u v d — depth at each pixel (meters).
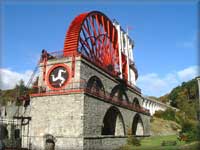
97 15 50.94
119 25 63.03
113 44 60.44
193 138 38.66
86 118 33.34
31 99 37.25
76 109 33.34
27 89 42.09
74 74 36.31
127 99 54.88
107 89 44.25
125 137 44.91
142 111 60.56
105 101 39.38
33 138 35.50
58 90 36.53
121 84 50.56
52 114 34.94
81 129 32.25
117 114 45.50
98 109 36.88
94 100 36.00
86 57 38.19
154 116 100.62
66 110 34.03
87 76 37.88
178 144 38.22
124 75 63.28
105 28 55.97
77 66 36.44
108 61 53.53
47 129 34.75
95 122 35.56
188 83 118.69
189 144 34.44
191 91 111.06
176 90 129.38
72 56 37.19
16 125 37.78
